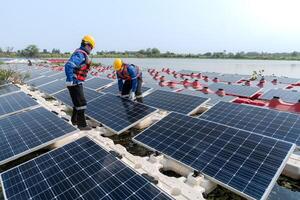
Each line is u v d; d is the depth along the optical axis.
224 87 17.94
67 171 5.57
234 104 10.16
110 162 5.62
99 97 12.50
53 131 7.93
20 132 8.27
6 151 7.11
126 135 9.37
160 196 4.39
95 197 4.64
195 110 10.61
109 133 9.31
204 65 64.25
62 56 100.25
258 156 5.64
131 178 4.98
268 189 4.74
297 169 6.19
